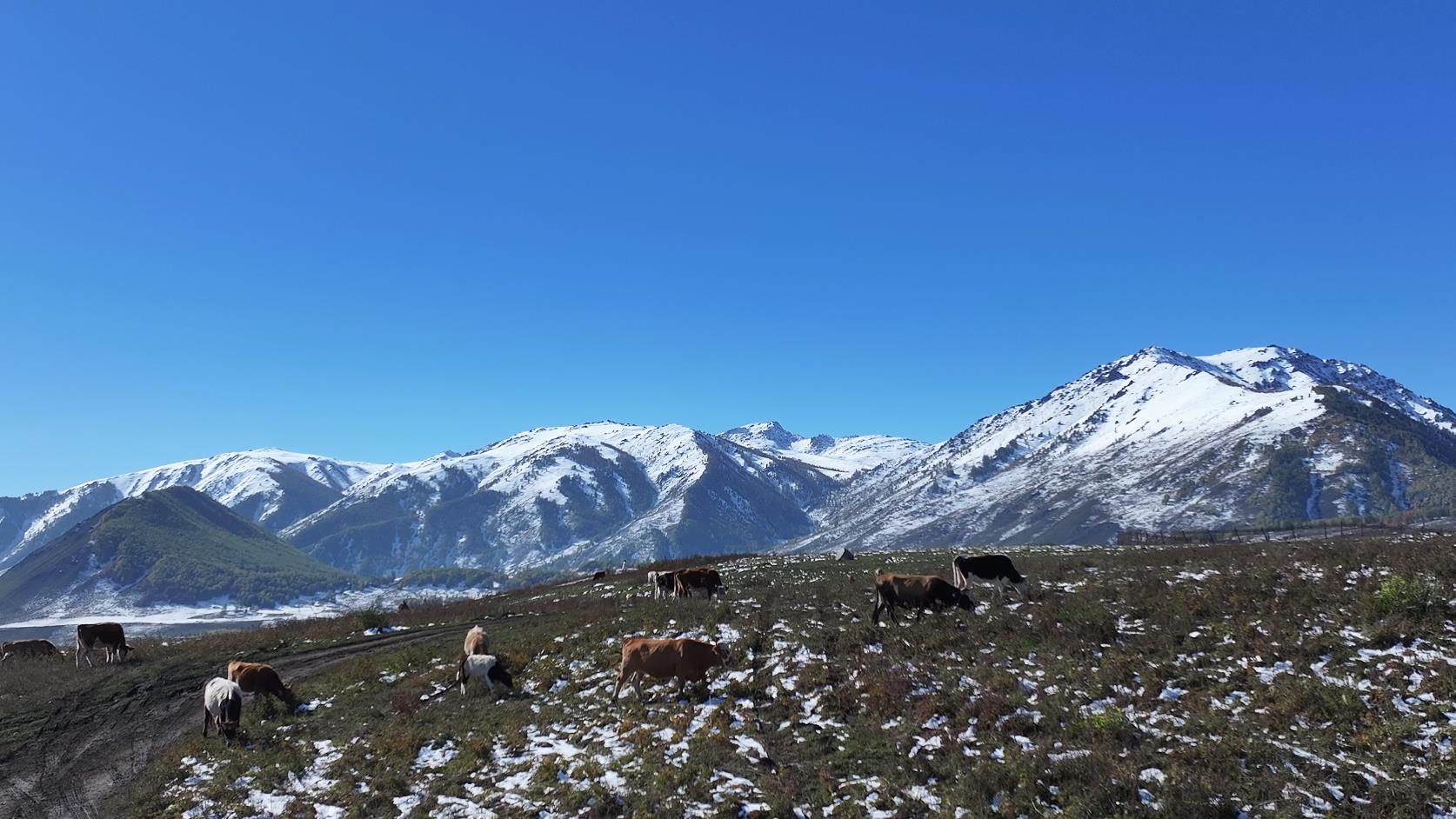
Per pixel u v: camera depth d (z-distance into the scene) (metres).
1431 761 12.31
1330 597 19.86
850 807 13.06
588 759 15.97
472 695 22.12
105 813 16.17
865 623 23.73
